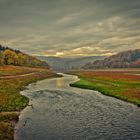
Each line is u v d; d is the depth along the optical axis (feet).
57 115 120.67
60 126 99.45
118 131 92.63
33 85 297.33
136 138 84.23
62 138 83.56
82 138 83.87
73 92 220.02
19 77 354.95
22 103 148.87
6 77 335.06
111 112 128.67
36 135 86.38
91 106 146.72
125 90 212.84
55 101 166.40
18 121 106.01
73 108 140.26
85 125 101.35
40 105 149.48
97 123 104.94
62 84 313.94
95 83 296.51
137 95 180.86
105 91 214.48
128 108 139.74
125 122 106.63
